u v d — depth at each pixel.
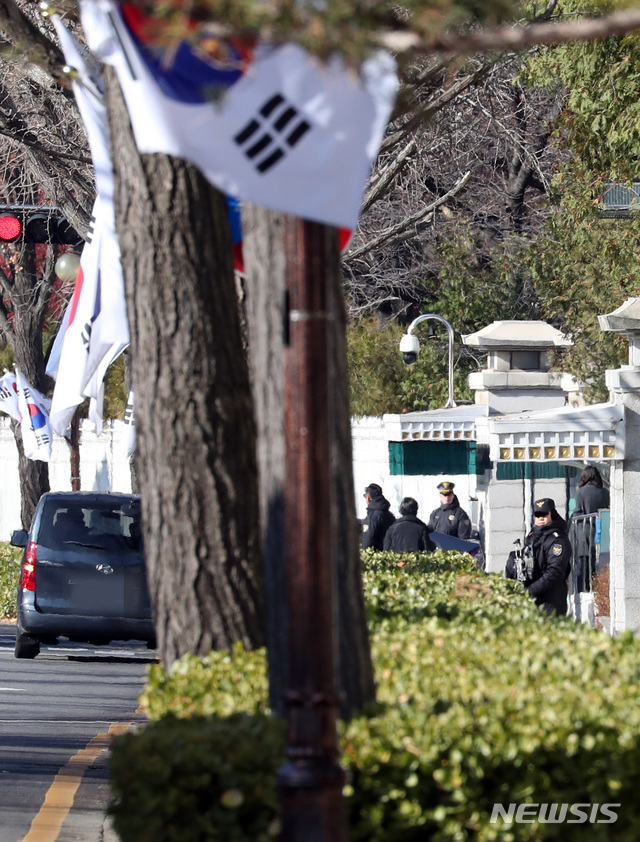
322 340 17.56
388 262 126.69
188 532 25.12
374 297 129.88
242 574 25.36
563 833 18.69
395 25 15.82
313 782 17.03
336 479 21.84
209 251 25.33
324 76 16.58
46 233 61.41
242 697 22.19
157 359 25.11
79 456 117.38
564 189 77.75
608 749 18.78
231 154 17.09
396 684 21.91
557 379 88.31
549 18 48.41
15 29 30.44
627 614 56.12
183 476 25.08
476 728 19.02
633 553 56.34
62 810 32.62
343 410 22.11
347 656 21.30
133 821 19.27
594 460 56.62
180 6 15.09
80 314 41.69
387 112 17.14
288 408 17.56
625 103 61.16
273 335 21.38
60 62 31.03
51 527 58.72
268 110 17.05
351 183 17.11
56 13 31.92
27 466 96.06
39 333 91.69
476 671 22.52
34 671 57.34
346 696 21.16
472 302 117.19
